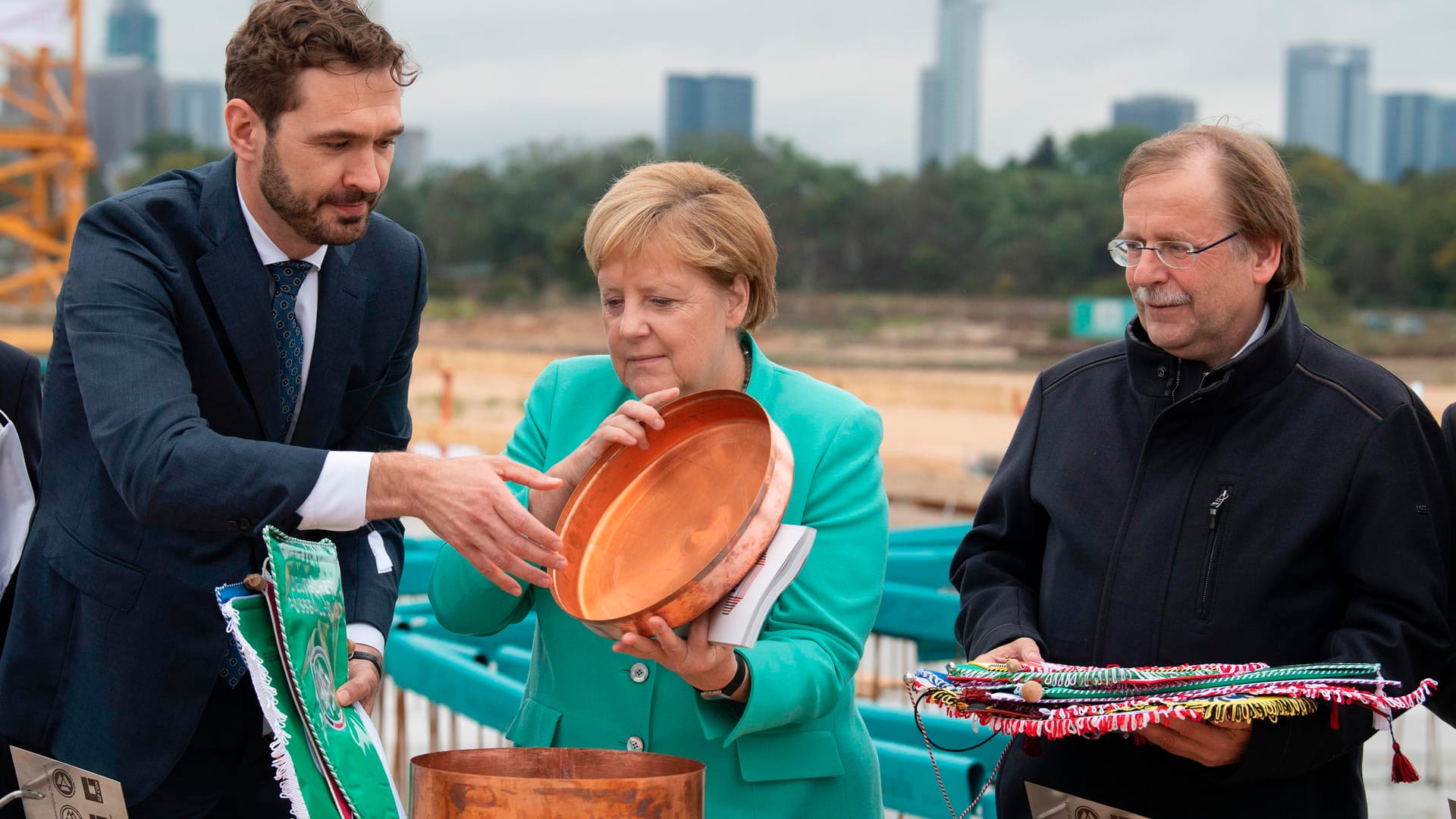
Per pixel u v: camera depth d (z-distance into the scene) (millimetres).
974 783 2654
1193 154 2311
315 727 1933
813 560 2307
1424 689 2082
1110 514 2432
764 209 2307
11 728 2414
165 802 2457
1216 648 2289
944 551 4938
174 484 2066
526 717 2418
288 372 2451
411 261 2617
